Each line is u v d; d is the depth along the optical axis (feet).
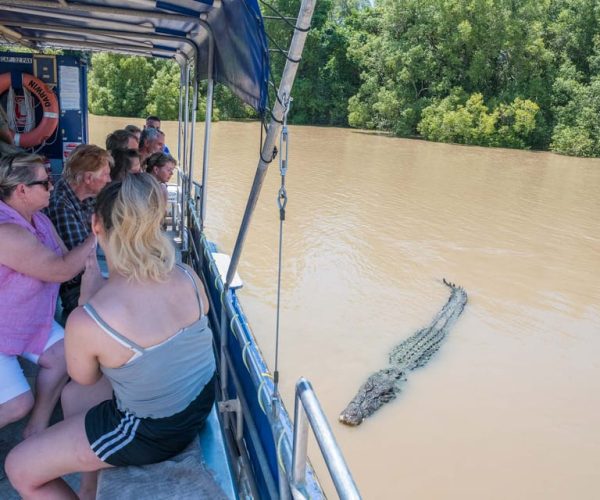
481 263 42.93
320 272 37.83
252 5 7.32
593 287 39.40
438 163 85.81
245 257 39.32
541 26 111.45
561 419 24.13
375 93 120.16
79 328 5.47
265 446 6.70
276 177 67.26
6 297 7.22
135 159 12.91
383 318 32.09
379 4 135.54
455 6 111.55
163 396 5.82
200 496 5.72
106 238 5.63
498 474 20.74
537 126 108.37
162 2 10.25
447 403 24.80
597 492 19.99
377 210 55.62
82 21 13.03
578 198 66.18
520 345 30.53
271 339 28.73
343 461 3.90
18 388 7.35
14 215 7.45
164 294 5.77
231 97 116.16
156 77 112.16
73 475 8.14
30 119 20.36
